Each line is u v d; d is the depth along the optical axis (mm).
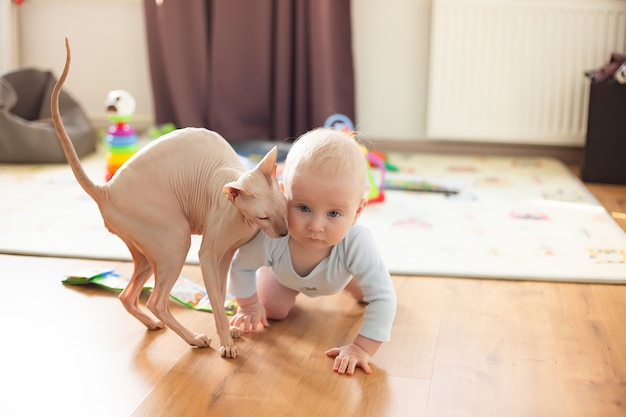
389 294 1547
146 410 1350
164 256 1537
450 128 3373
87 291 1878
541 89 3297
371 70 3461
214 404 1372
